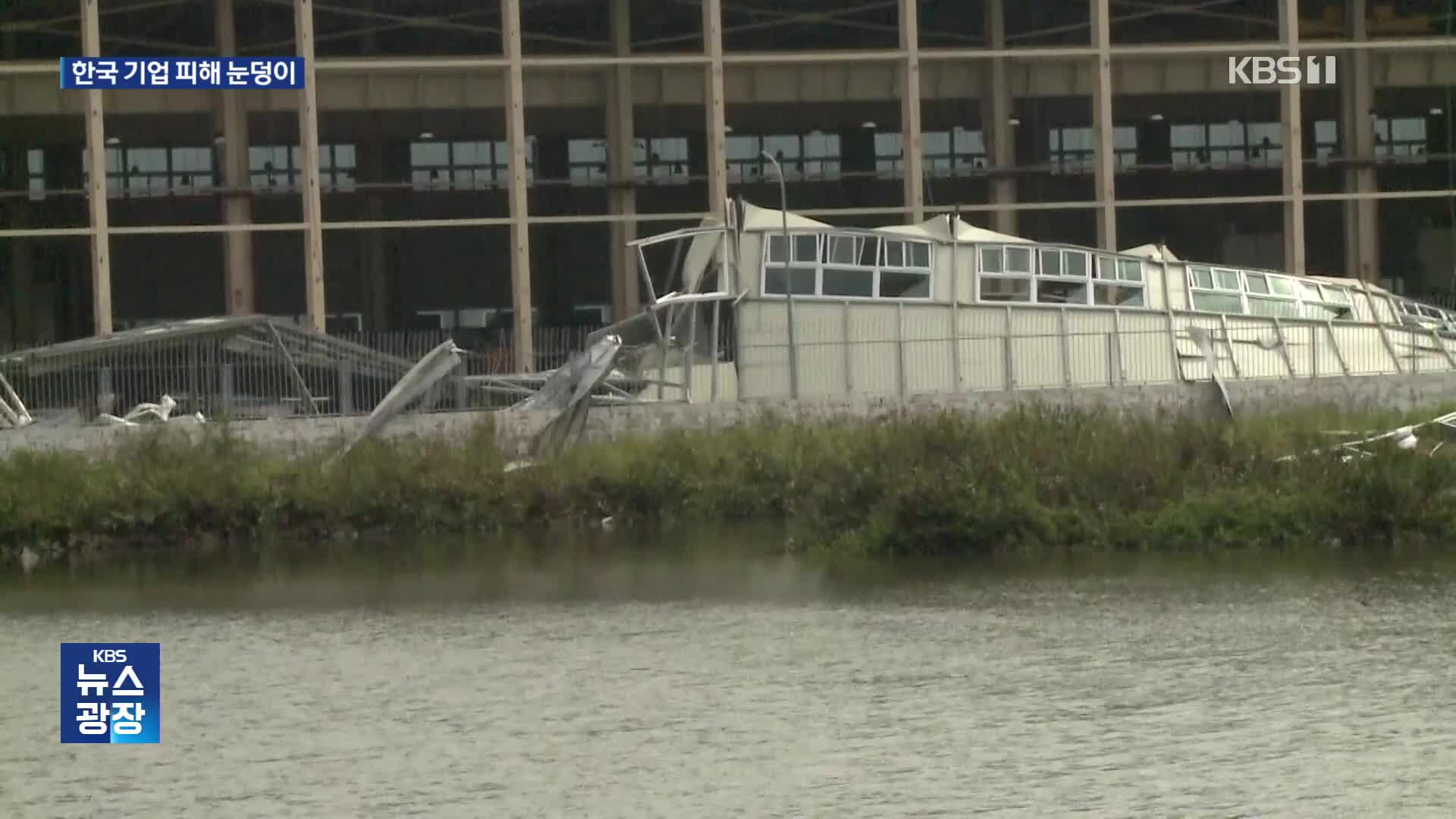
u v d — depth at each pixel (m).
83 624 134.12
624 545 164.50
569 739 95.62
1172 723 95.31
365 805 85.81
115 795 89.25
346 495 179.00
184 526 177.62
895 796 84.06
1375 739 91.50
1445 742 90.50
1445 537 149.75
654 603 133.75
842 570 144.88
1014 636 117.12
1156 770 87.12
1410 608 122.75
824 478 174.50
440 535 177.50
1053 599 129.12
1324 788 83.75
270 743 97.31
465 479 182.00
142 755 95.94
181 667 117.56
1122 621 121.00
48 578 159.12
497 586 144.38
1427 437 175.38
